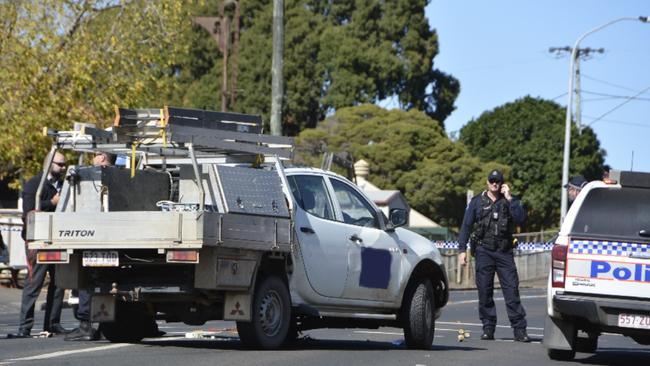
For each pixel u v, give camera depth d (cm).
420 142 16012
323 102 16962
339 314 3161
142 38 7069
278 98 5878
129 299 2934
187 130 2803
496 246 3909
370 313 3272
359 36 17125
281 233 2945
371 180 15612
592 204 3044
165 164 3120
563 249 3005
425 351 3269
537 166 19225
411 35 17350
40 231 2877
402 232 3419
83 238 2827
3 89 6569
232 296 2861
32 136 6512
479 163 16350
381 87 17275
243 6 16812
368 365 2750
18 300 5484
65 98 6650
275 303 2973
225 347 3075
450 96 17950
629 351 3738
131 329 3206
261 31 16638
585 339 3578
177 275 2909
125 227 2773
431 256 3450
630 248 2953
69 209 3025
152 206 3041
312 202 3112
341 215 3197
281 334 2991
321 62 17038
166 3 7081
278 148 3038
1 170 6944
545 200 19075
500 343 3778
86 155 5534
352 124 15950
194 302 2966
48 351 2891
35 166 6612
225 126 2939
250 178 2906
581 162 19125
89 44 6812
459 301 6969
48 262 2870
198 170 2775
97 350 2919
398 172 15738
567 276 2992
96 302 2991
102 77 6869
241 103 16400
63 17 6800
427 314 3391
